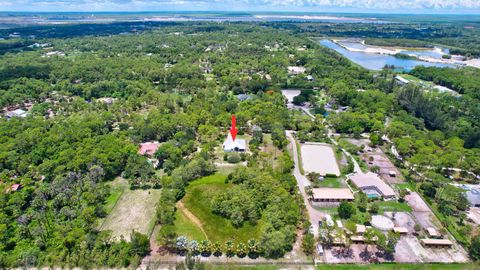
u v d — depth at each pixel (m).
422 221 116.50
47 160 142.62
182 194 127.19
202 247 99.12
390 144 174.50
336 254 100.75
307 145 175.88
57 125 182.38
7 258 95.00
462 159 154.88
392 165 157.00
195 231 108.88
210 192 127.25
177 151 155.25
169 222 110.12
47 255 96.50
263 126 194.75
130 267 93.94
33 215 111.81
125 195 129.50
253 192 121.81
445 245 103.44
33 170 139.50
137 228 110.88
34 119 189.50
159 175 145.00
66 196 120.50
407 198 130.00
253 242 99.94
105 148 151.62
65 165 139.50
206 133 179.38
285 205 113.62
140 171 139.75
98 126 180.50
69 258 94.81
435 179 136.00
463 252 102.19
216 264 96.38
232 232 108.12
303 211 116.94
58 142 157.00
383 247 99.75
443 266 96.44
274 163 153.88
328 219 114.69
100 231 107.88
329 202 126.50
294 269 95.00
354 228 102.19
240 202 115.25
